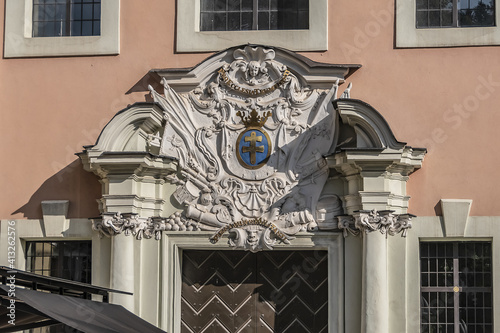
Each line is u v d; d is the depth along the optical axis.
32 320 16.81
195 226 19.80
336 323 19.27
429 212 19.36
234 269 20.20
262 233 19.52
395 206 19.16
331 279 19.36
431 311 19.39
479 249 19.44
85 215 20.14
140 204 19.69
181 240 19.80
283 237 19.42
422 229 19.31
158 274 19.70
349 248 19.31
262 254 20.17
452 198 19.34
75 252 20.36
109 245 19.89
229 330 20.09
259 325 20.03
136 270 19.69
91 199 20.19
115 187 19.47
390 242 19.22
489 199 19.28
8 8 20.92
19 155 20.53
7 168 20.53
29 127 20.59
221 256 20.25
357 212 18.91
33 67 20.73
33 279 15.76
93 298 19.66
